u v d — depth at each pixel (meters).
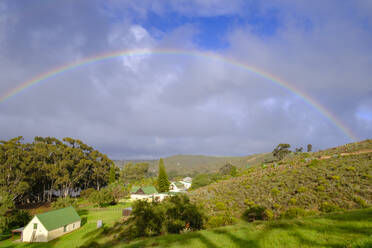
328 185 25.62
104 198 61.50
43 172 70.50
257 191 31.11
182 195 25.44
